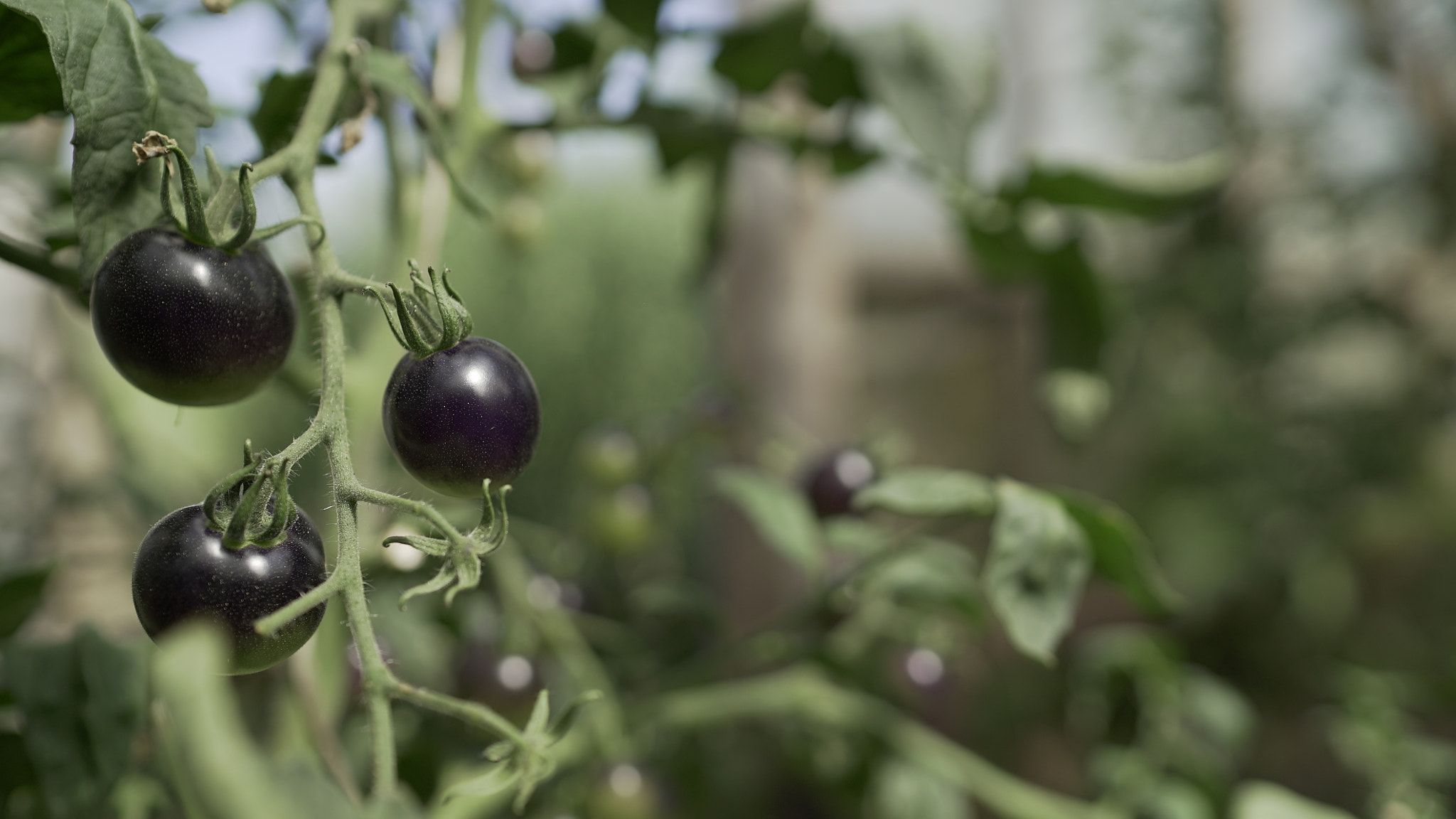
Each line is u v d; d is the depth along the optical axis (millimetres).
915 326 1413
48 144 552
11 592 364
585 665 467
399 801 227
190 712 199
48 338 713
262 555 249
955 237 630
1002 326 1382
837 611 518
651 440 685
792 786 700
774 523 483
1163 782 565
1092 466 1530
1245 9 1556
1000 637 1047
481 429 260
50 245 320
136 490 504
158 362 256
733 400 714
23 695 319
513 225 636
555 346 1683
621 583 672
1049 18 1438
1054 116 1458
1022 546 367
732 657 515
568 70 539
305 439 251
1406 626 1452
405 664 475
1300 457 1492
